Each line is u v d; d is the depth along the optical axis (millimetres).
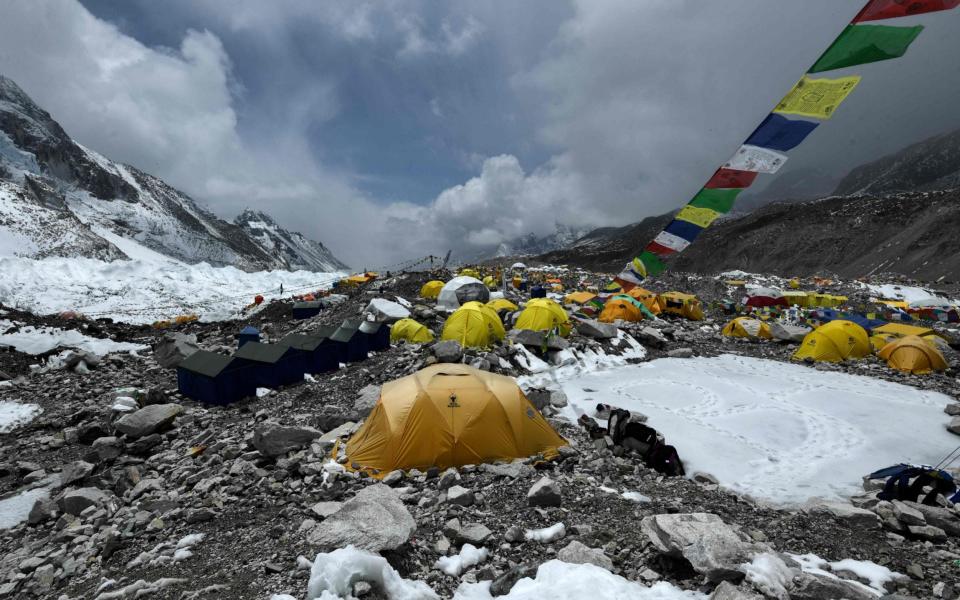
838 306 44281
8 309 31328
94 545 8109
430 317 28234
